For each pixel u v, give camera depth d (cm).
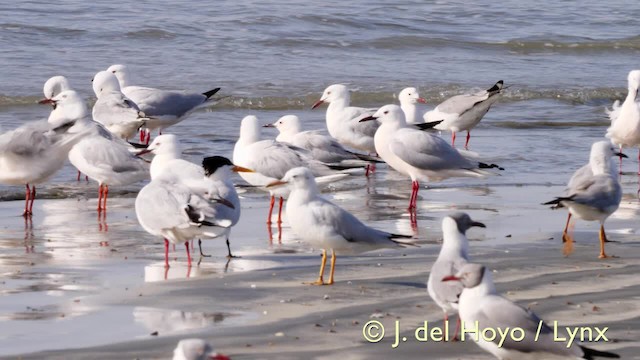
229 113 2720
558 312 1172
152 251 1488
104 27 3469
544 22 4016
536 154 2278
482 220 1689
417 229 1627
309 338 1096
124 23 3531
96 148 1745
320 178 1759
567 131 2561
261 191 1919
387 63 3334
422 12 4009
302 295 1251
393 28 3775
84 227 1644
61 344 1076
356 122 2192
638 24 4047
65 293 1263
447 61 3412
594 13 4184
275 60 3278
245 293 1260
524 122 2658
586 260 1416
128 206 1814
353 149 2306
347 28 3712
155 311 1191
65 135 1703
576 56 3622
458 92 3005
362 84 3050
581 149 2339
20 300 1233
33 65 3045
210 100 2427
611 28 3975
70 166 2112
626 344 1067
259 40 3466
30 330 1120
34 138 1675
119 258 1444
